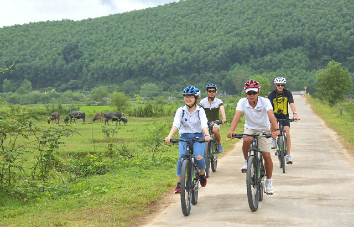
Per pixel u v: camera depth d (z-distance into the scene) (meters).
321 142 14.34
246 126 6.21
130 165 10.12
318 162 9.77
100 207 5.71
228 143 14.43
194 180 5.70
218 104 8.43
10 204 6.32
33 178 8.12
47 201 6.37
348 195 6.20
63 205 5.91
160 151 12.96
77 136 21.11
